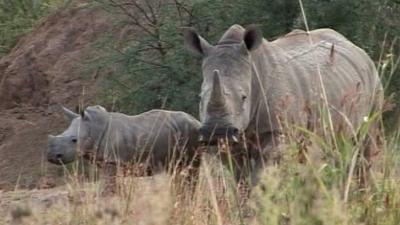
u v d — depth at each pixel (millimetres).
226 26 45469
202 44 27578
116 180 26266
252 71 27656
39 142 52812
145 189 23531
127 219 21969
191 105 45281
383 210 20594
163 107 42719
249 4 45188
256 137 27719
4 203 30562
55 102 55500
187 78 46125
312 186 20062
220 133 25859
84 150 34031
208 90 26469
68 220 23219
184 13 47594
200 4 45594
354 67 30656
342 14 44188
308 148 21406
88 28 58156
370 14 44531
